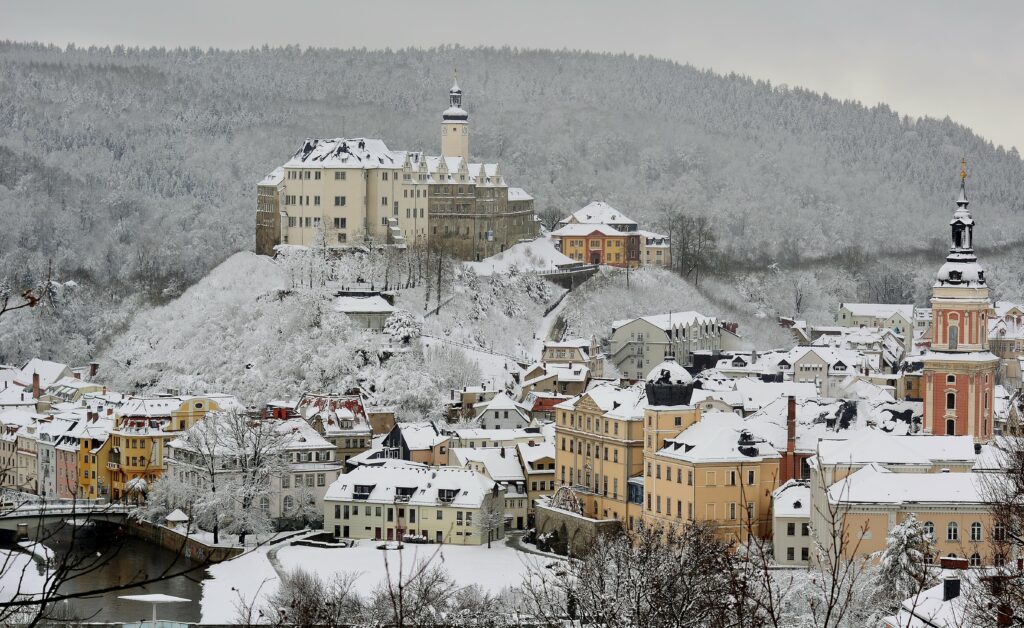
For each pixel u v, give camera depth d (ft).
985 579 375.25
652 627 344.90
